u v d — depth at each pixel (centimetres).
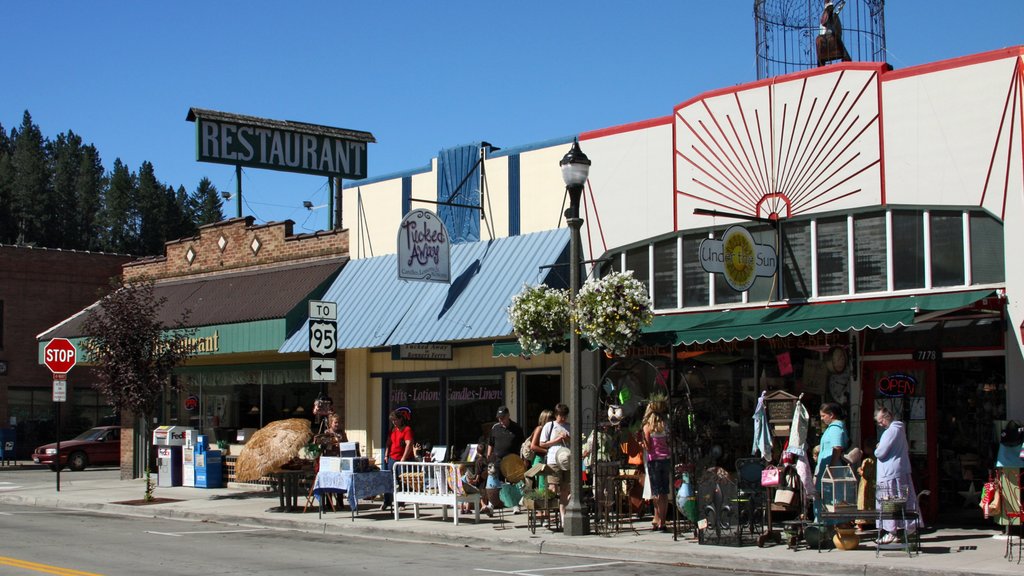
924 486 1506
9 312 4216
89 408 4469
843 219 1584
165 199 10844
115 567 1204
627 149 1827
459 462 1750
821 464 1306
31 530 1648
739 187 1686
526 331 1595
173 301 2547
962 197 1462
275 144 2678
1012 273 1413
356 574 1162
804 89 1620
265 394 2430
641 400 1642
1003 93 1431
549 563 1273
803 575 1169
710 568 1231
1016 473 1305
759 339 1619
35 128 12025
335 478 1734
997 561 1152
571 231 1514
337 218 2775
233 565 1233
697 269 1736
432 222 1905
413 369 2114
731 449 1661
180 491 2355
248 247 2494
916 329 1527
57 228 10369
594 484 1554
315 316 1975
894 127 1532
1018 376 1404
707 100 1728
